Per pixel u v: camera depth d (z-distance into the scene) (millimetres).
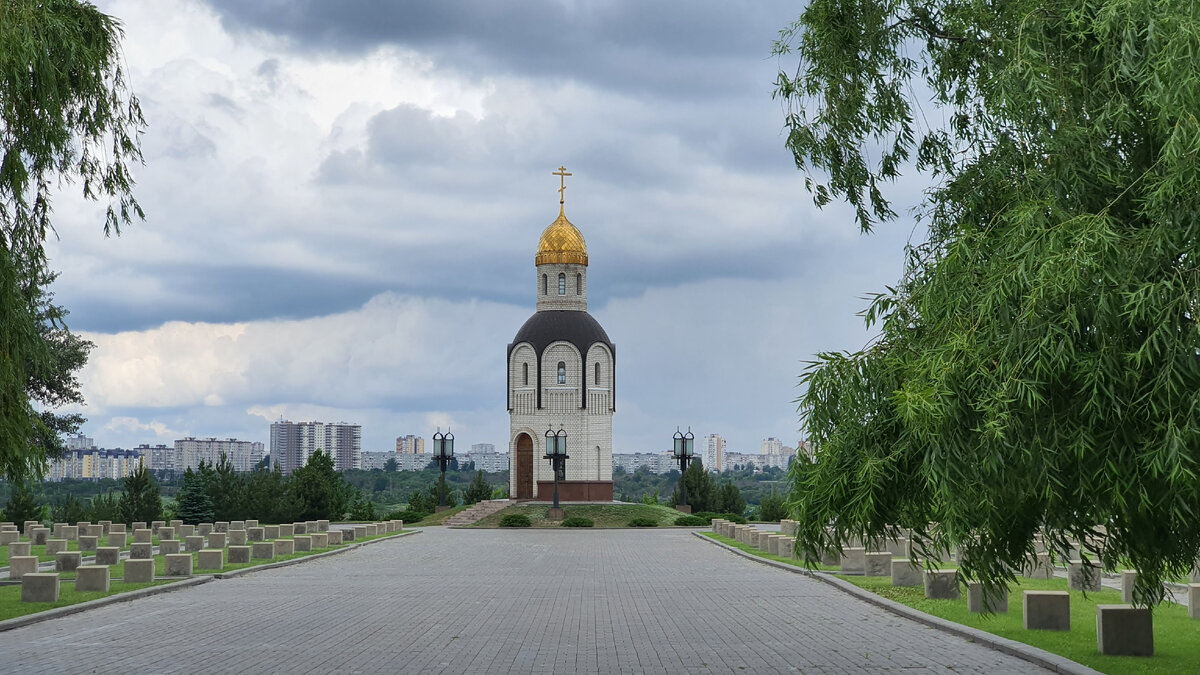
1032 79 10805
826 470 11234
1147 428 9719
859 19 13234
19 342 15727
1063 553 12320
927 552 12273
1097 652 14367
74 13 17156
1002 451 10008
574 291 74688
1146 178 10555
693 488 74750
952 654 14758
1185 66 9648
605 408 73625
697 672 13430
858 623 18328
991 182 12273
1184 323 9609
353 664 14102
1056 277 9664
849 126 13273
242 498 62312
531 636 16812
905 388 10430
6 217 16141
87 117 16953
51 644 15961
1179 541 11320
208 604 21719
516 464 73812
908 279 11922
